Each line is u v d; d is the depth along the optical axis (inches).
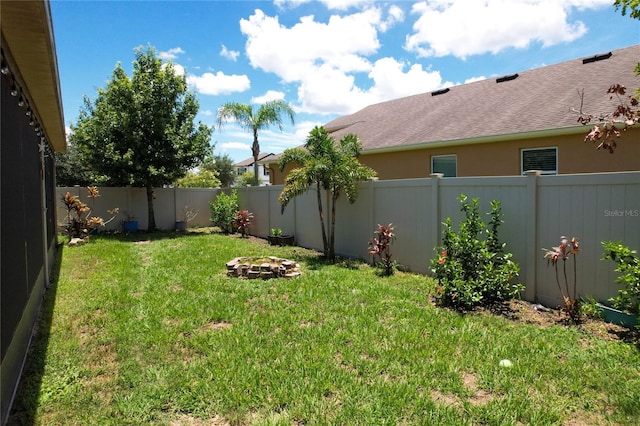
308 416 106.3
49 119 257.0
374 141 506.6
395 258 295.3
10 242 122.8
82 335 167.6
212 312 192.2
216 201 598.9
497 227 220.5
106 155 506.6
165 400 115.4
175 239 474.0
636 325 154.1
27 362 141.2
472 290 196.5
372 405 110.6
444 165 426.3
